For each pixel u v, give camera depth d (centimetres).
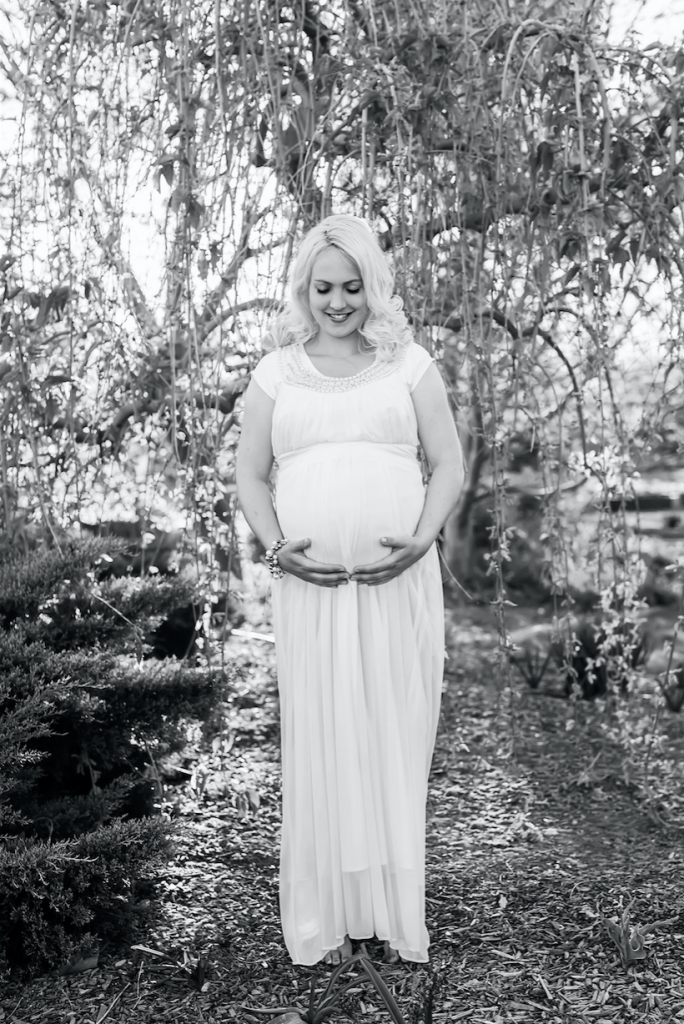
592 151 306
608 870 290
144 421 348
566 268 340
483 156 306
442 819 337
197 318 308
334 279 221
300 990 227
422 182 301
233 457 374
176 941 249
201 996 225
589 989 223
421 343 308
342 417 222
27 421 306
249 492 233
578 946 243
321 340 232
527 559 813
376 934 232
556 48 287
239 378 339
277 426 227
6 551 320
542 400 475
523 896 273
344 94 288
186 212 285
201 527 329
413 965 237
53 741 271
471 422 453
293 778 233
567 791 359
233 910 266
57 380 316
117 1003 222
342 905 232
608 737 411
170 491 334
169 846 252
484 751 404
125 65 302
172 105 296
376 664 226
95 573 299
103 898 239
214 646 340
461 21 301
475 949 244
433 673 236
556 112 298
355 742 224
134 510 359
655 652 568
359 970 235
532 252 323
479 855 305
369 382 224
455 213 310
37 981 231
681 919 255
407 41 283
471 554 806
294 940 233
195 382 314
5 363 326
